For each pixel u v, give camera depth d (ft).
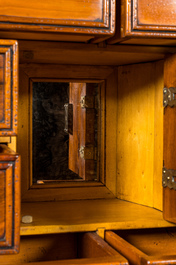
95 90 6.25
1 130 3.38
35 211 4.97
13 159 3.29
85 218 4.66
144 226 4.56
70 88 7.59
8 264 4.83
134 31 3.78
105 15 3.72
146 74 5.29
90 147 6.23
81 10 3.66
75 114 7.13
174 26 3.86
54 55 4.72
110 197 5.76
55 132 7.73
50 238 4.98
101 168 5.78
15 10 3.52
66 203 5.44
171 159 4.48
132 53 4.53
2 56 3.36
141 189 5.40
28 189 5.49
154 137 5.24
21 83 5.36
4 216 3.31
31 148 5.53
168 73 4.50
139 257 3.64
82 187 5.67
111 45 4.42
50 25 3.61
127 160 5.57
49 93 7.64
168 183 4.53
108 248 3.88
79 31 3.68
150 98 5.26
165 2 3.83
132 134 5.49
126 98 5.55
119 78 5.65
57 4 3.61
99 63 5.42
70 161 7.68
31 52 4.54
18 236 3.35
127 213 4.93
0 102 3.37
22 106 5.39
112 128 5.72
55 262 3.47
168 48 4.50
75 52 4.50
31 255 4.92
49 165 7.74
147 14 3.79
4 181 3.29
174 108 4.40
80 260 3.51
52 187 5.58
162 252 5.02
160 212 5.02
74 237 5.08
